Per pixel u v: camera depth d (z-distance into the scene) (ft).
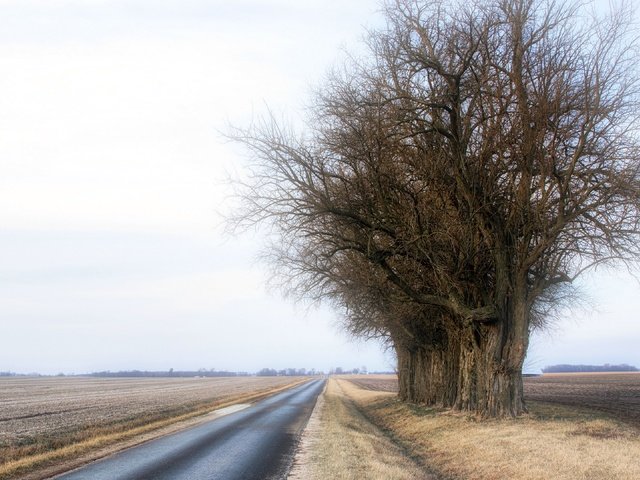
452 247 75.77
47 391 248.11
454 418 77.05
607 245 63.67
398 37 67.51
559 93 62.44
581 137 61.31
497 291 72.74
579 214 63.72
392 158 74.43
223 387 304.71
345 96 69.56
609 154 62.03
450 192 75.61
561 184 63.67
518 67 65.26
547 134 65.67
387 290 94.07
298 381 495.00
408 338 116.88
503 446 53.06
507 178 72.54
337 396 192.24
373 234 76.23
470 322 74.23
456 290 77.66
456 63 68.44
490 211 71.31
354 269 91.45
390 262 89.30
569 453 46.03
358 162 74.33
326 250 83.20
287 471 43.27
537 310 123.75
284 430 75.51
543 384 279.28
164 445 59.21
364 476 40.42
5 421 93.76
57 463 46.85
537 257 68.18
